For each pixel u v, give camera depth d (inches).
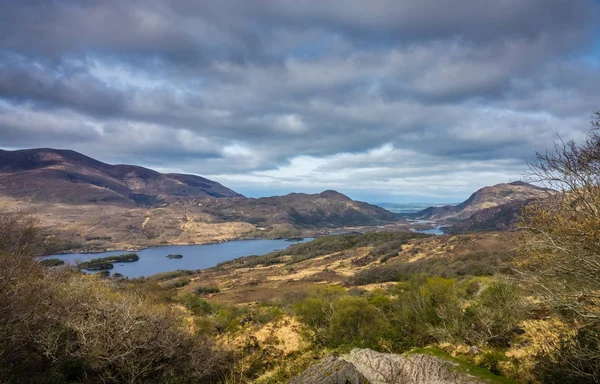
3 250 330.6
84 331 337.4
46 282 375.2
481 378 219.3
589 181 214.5
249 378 409.7
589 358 221.9
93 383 315.0
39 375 292.4
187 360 404.8
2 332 278.1
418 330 463.5
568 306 215.0
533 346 303.3
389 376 251.4
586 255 207.6
